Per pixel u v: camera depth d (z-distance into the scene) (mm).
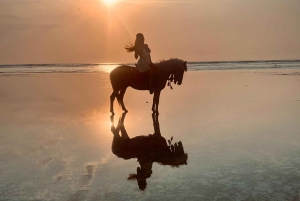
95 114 11031
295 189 4480
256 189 4512
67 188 4703
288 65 51719
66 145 7090
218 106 12531
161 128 8695
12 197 4391
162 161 5898
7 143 7293
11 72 40188
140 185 4785
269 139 7270
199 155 6188
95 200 4273
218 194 4375
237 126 8781
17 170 5500
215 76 29391
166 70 9766
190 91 18281
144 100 14844
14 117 10594
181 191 4516
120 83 10500
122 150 6668
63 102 14203
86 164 5797
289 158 5859
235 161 5762
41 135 8055
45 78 28609
